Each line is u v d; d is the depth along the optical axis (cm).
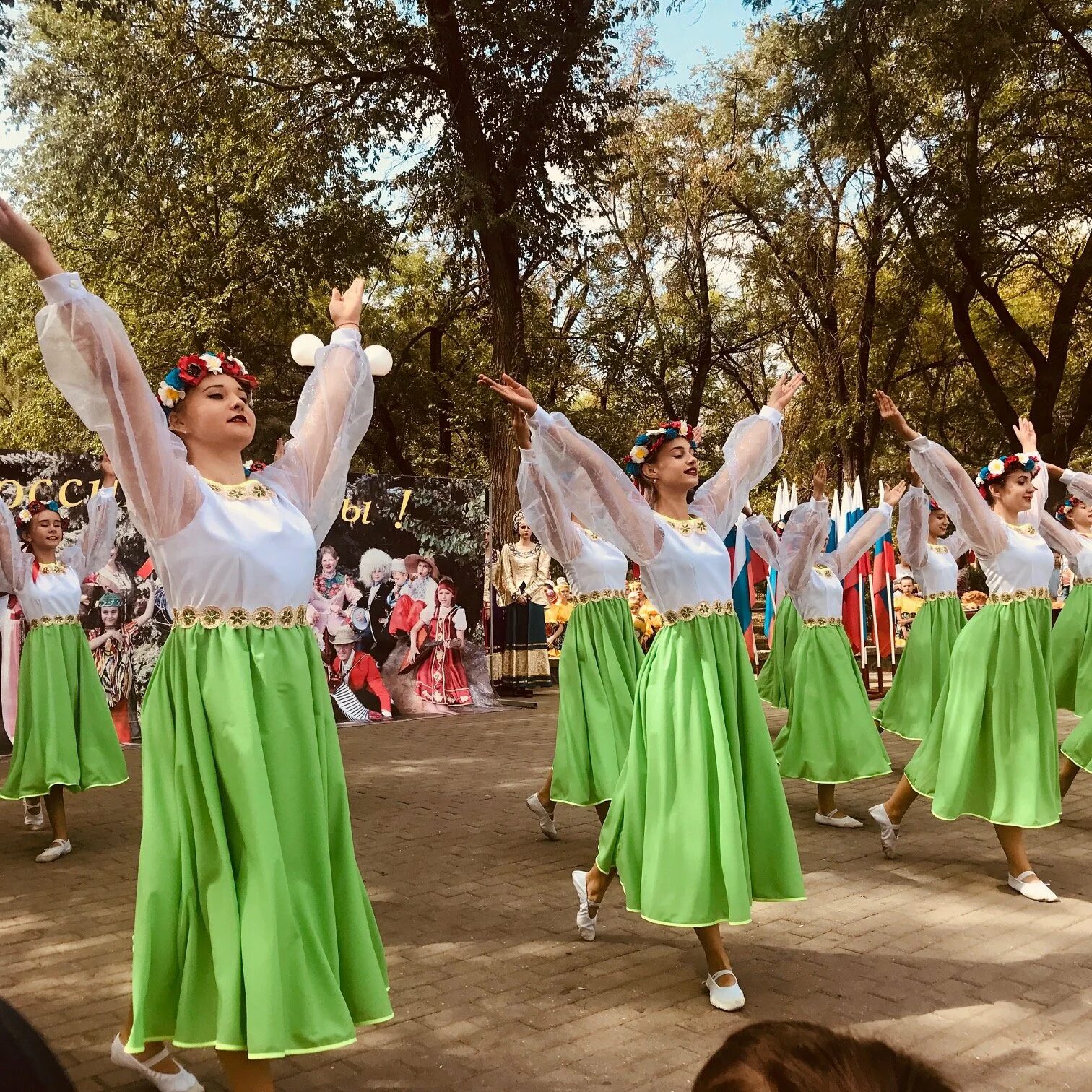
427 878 523
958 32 1310
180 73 1463
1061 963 400
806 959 407
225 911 272
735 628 394
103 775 610
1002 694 492
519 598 1267
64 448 1955
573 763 558
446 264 1753
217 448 311
